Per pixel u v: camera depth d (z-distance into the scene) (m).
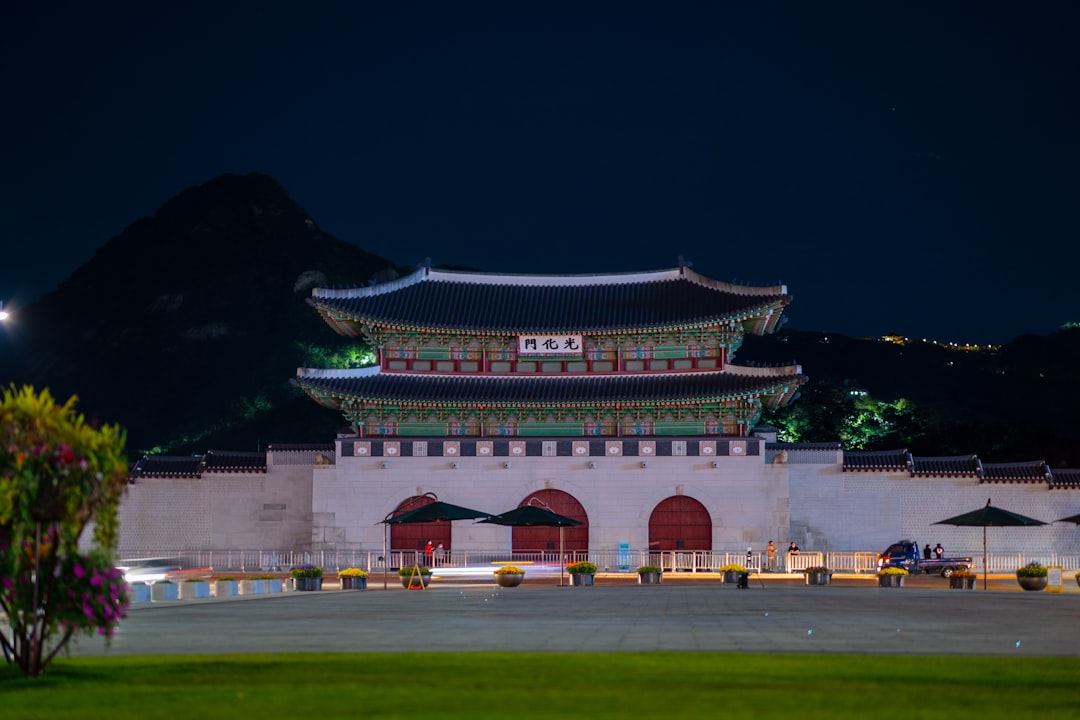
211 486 119.19
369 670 30.20
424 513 92.12
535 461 115.50
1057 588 82.44
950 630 44.44
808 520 116.00
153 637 41.62
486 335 119.75
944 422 194.12
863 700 25.20
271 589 82.06
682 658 33.12
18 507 29.31
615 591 79.88
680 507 115.00
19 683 28.30
